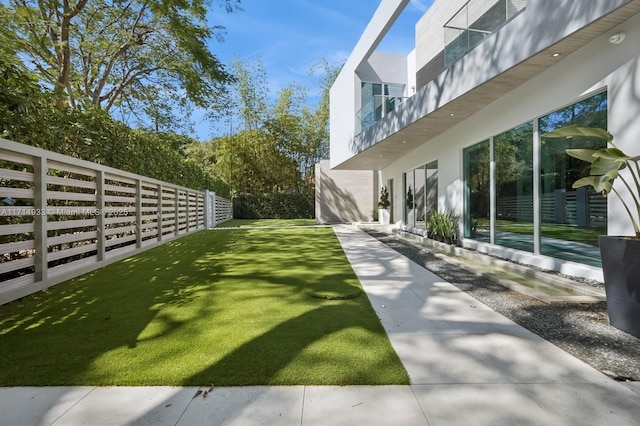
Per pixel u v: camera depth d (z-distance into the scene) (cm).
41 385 208
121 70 1280
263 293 416
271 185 2514
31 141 461
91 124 609
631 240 279
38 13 768
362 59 1131
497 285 459
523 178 586
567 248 489
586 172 454
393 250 796
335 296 400
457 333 290
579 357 245
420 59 1134
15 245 394
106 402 192
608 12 349
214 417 179
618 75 396
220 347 259
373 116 1077
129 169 739
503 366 232
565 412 182
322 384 209
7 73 404
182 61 1188
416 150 1110
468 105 671
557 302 372
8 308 357
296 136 2492
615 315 297
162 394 200
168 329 297
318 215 1919
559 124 502
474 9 613
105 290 431
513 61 485
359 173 1939
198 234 1205
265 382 210
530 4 450
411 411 183
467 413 181
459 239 804
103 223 593
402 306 365
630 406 186
